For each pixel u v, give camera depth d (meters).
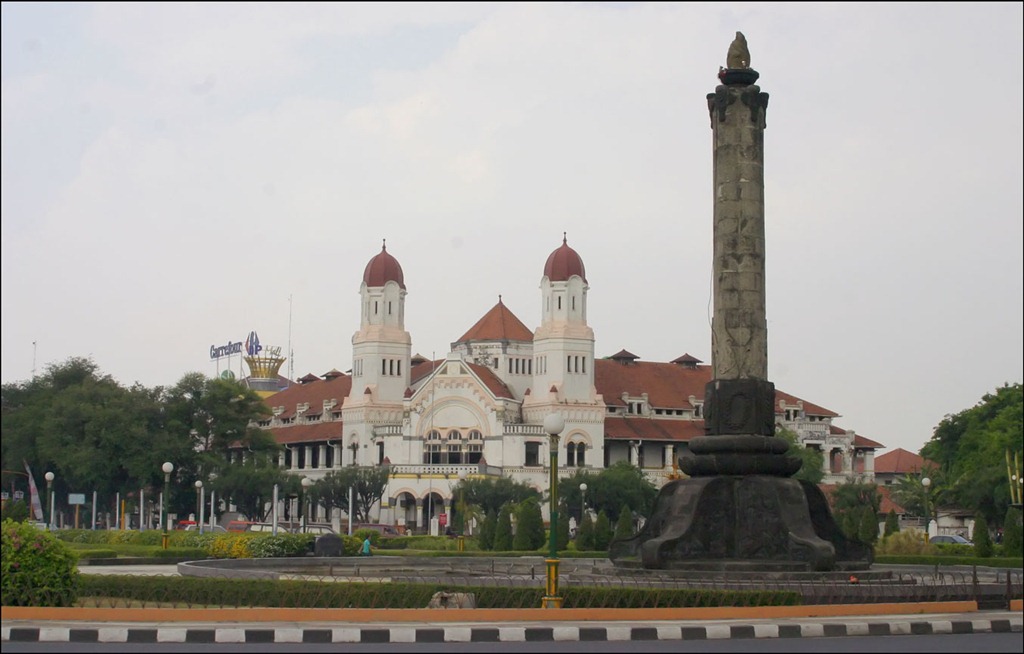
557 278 149.50
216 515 138.88
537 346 150.50
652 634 27.89
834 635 28.91
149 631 26.58
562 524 83.62
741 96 43.75
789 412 161.75
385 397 154.62
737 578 39.75
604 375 159.50
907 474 150.50
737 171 43.62
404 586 33.81
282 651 24.50
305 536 64.75
